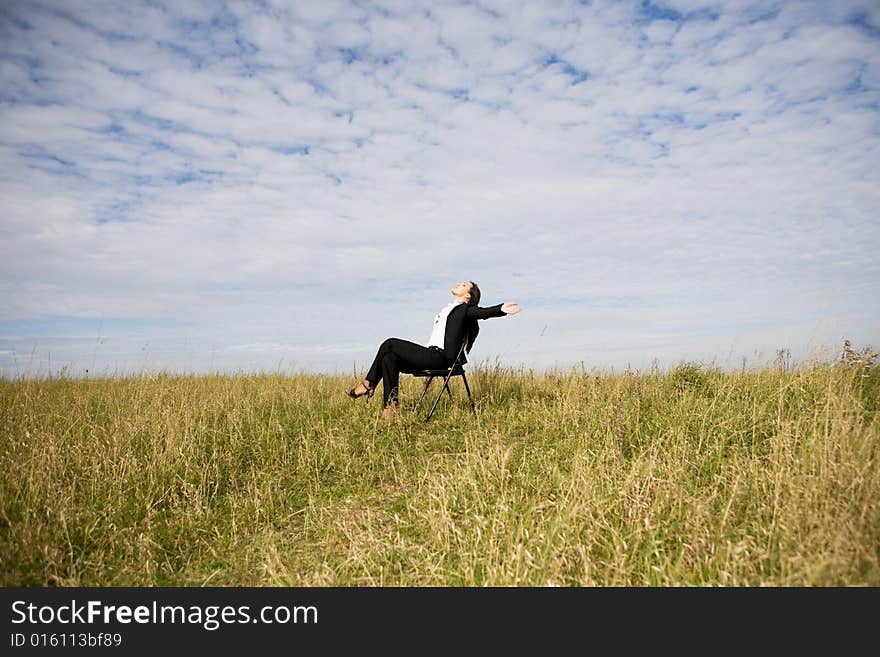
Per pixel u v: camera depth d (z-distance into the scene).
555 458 5.21
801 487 3.77
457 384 8.29
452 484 4.66
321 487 5.11
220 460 5.54
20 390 8.04
